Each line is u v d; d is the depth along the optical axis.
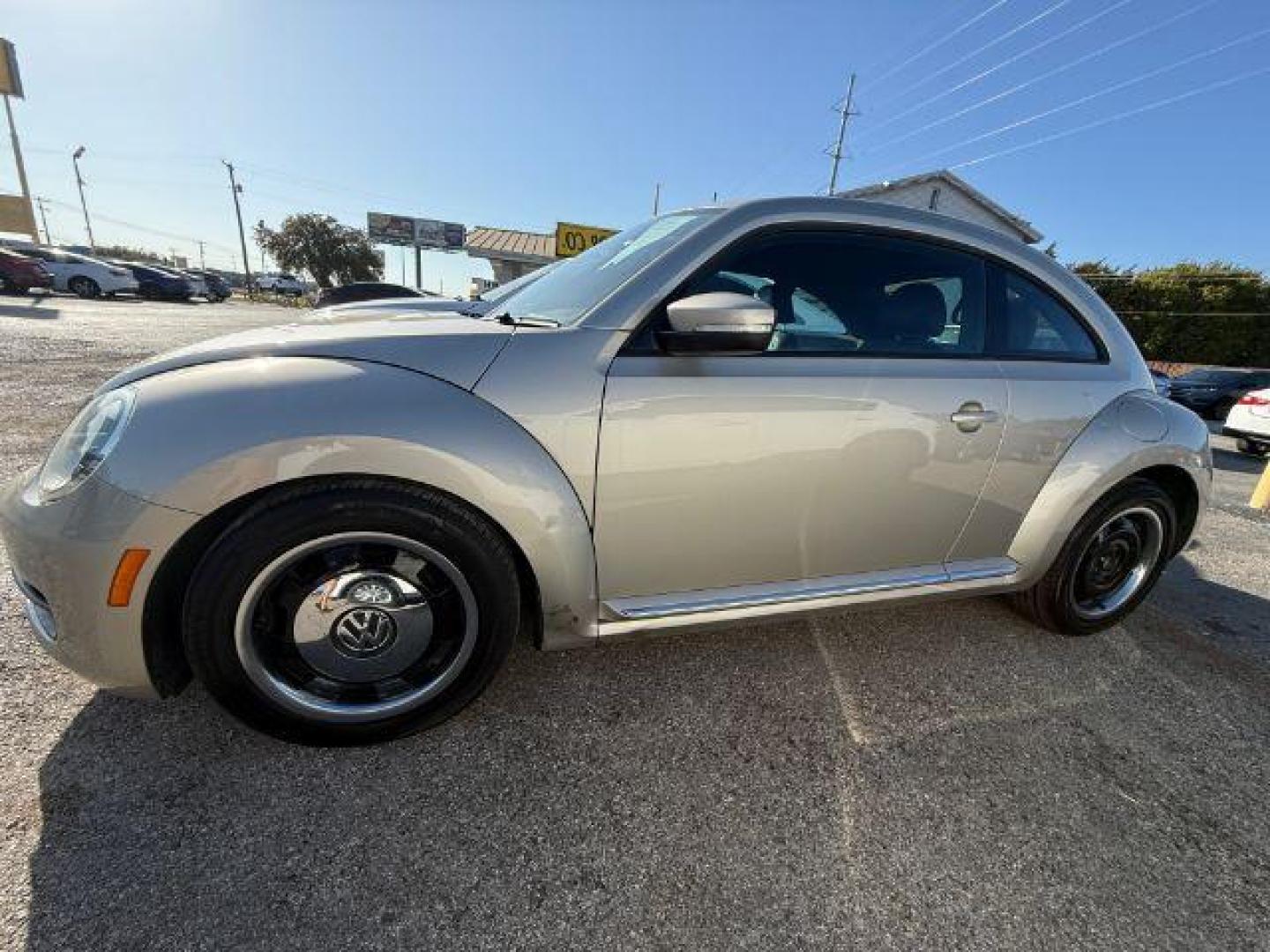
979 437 1.97
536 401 1.54
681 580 1.77
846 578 1.97
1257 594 3.13
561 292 2.00
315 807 1.45
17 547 1.40
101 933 1.15
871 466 1.84
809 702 1.95
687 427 1.63
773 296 1.79
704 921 1.26
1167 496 2.41
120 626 1.38
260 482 1.36
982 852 1.46
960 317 2.01
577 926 1.24
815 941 1.24
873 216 1.91
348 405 1.41
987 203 25.00
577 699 1.89
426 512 1.48
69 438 1.47
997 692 2.08
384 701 1.61
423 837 1.40
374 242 40.28
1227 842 1.55
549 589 1.63
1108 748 1.86
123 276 22.33
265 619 1.48
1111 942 1.27
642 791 1.57
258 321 16.64
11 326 10.63
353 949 1.17
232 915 1.21
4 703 1.68
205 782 1.49
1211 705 2.11
